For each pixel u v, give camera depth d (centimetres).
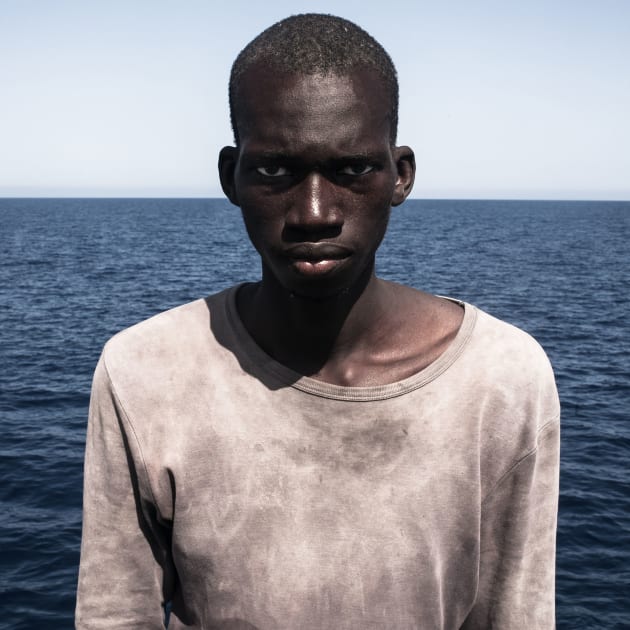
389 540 126
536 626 138
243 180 118
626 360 2167
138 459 131
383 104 116
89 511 140
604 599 851
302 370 131
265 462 127
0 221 11906
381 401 127
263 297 132
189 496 129
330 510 126
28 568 902
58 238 8094
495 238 8575
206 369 133
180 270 4988
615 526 1027
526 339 137
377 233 119
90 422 140
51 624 792
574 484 1171
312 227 113
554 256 6206
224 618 129
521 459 132
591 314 3123
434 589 128
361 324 129
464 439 128
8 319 2830
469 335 133
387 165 117
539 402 133
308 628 125
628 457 1303
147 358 135
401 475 127
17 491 1129
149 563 143
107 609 140
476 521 130
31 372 1916
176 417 131
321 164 112
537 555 139
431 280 4294
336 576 125
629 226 12194
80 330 2620
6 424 1465
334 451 127
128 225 11262
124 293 3722
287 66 112
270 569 126
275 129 112
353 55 114
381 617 125
